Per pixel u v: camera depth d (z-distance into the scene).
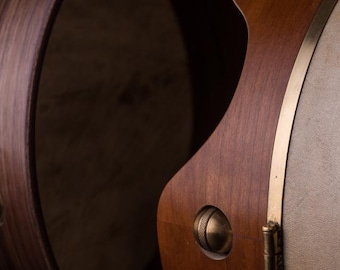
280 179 0.37
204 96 0.62
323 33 0.37
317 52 0.37
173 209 0.41
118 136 0.56
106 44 0.54
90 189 0.53
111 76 0.54
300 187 0.36
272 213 0.37
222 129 0.39
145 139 0.58
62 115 0.51
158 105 0.59
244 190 0.38
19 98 0.47
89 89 0.53
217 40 0.60
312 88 0.37
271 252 0.36
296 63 0.37
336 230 0.35
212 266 0.39
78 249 0.52
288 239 0.37
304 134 0.36
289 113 0.37
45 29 0.46
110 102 0.55
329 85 0.36
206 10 0.59
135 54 0.56
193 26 0.59
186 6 0.58
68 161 0.51
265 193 0.37
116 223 0.55
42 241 0.48
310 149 0.36
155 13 0.57
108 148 0.55
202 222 0.39
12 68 0.47
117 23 0.54
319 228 0.36
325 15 0.37
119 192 0.56
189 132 0.61
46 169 0.50
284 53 0.38
